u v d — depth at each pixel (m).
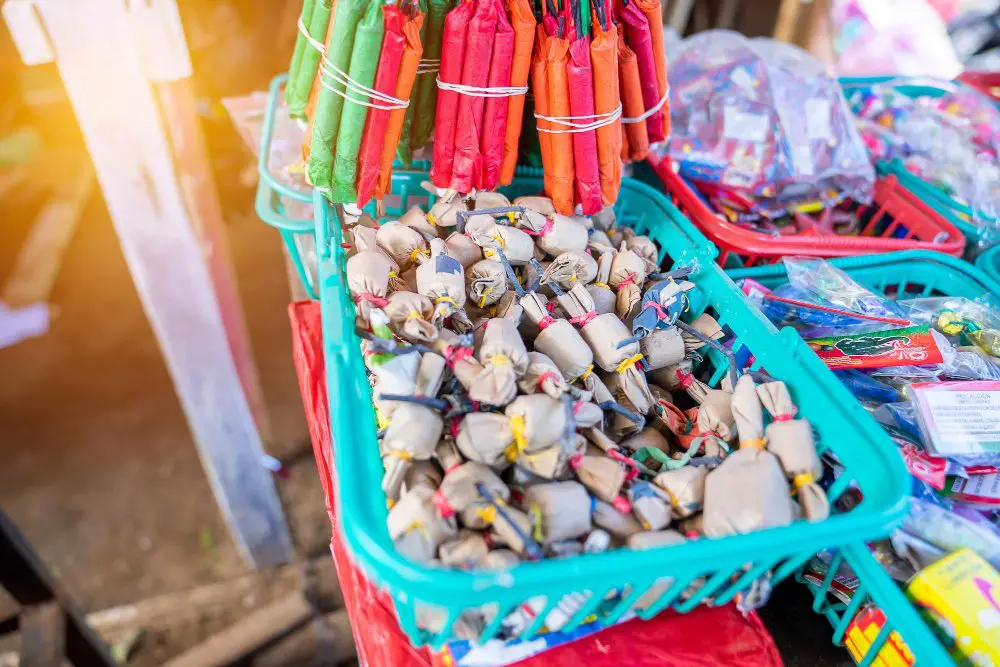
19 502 3.32
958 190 1.79
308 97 1.36
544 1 1.23
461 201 1.38
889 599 0.88
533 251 1.30
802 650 1.08
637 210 1.63
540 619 0.85
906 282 1.56
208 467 2.65
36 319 4.22
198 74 3.14
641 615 0.94
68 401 3.78
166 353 2.15
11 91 4.91
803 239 1.53
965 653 0.87
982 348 1.33
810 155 1.75
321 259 1.17
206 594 2.97
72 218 4.82
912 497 1.04
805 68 1.87
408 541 0.82
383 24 1.10
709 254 1.36
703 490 0.95
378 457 0.88
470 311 1.24
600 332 1.15
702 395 1.21
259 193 1.50
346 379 0.96
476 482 0.88
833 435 1.00
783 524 0.87
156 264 1.91
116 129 1.62
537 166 1.61
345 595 1.06
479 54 1.19
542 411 0.91
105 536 3.21
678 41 2.02
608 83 1.24
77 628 2.07
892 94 2.09
